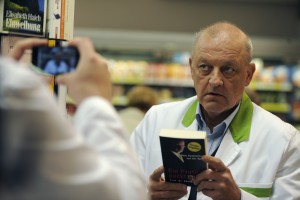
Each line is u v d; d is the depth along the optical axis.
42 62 1.11
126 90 8.02
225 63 2.00
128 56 8.04
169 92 7.95
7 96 0.81
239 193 1.87
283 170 2.07
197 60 2.06
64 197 0.84
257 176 2.07
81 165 0.86
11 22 1.77
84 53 1.03
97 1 7.63
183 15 7.73
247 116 2.20
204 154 1.70
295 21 7.82
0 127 0.81
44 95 0.85
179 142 1.69
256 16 7.80
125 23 7.68
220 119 2.18
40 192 0.84
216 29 2.07
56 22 1.89
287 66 7.86
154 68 7.83
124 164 0.94
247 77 2.18
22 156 0.83
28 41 1.12
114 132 0.96
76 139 0.87
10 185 0.84
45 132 0.83
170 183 1.85
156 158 2.22
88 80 1.01
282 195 2.03
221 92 2.01
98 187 0.86
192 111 2.28
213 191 1.80
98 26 7.65
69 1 1.95
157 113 2.36
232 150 2.12
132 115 4.98
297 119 7.84
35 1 1.84
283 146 2.07
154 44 7.61
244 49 2.06
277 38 7.77
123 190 0.90
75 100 1.02
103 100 1.00
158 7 7.70
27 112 0.81
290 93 7.97
